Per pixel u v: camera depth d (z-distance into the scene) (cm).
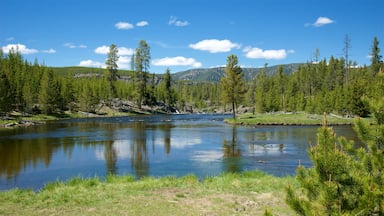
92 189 1381
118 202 1188
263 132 4447
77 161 2439
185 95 16188
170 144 3319
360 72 9631
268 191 1351
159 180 1562
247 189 1383
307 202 609
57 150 2922
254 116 7569
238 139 3694
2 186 1747
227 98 6938
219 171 2091
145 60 10581
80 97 9525
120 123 6334
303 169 670
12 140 3575
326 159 591
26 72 9838
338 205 576
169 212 1085
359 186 590
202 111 14738
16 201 1195
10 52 10525
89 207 1130
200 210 1108
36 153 2766
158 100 12775
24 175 2003
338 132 4234
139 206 1142
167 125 5825
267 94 9706
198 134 4231
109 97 10588
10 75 8300
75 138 3778
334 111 7206
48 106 8156
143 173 2055
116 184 1484
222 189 1387
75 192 1320
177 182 1515
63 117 8312
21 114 7650
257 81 12975
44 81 8450
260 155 2658
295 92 10212
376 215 597
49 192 1327
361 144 2950
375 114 738
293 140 3566
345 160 597
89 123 6344
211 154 2730
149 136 4006
